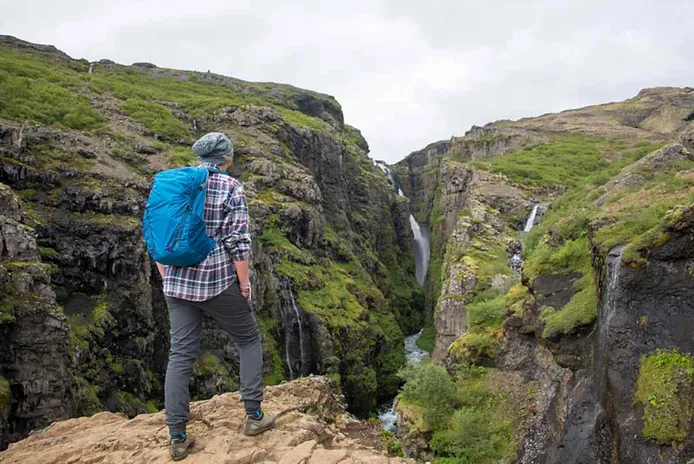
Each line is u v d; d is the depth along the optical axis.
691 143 34.19
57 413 17.03
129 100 50.28
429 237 79.06
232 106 55.03
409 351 47.59
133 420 6.25
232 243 4.67
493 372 21.86
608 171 44.03
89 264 25.47
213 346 28.75
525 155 66.50
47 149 30.80
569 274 20.25
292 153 53.41
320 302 36.94
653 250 13.86
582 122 90.06
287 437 5.36
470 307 25.91
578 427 15.66
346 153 68.38
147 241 4.63
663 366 13.08
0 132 29.64
